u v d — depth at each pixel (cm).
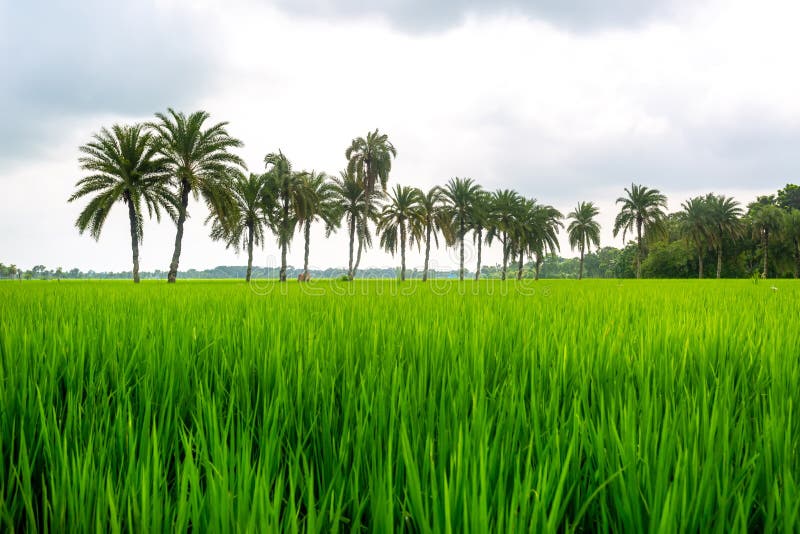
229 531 111
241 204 4250
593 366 265
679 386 235
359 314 518
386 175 4644
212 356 301
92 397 214
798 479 139
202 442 153
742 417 175
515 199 6197
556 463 135
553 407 196
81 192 3234
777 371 245
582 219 7400
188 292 1085
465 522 104
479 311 564
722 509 113
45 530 129
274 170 4250
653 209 6669
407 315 507
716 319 430
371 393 218
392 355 286
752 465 147
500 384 246
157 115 3438
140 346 312
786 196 9131
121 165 3325
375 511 111
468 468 136
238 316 507
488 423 168
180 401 217
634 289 1428
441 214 5303
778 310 577
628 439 144
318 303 716
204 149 3438
